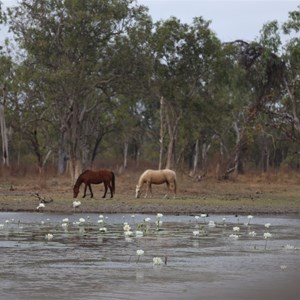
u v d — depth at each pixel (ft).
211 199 144.36
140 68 185.68
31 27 180.24
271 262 58.29
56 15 178.40
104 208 117.80
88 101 205.57
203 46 199.72
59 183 180.75
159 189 166.40
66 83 176.35
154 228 87.10
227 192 169.68
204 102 208.54
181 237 76.43
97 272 52.29
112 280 48.96
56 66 180.24
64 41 176.55
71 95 179.73
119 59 182.19
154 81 195.11
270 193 172.55
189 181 199.00
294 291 46.03
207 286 47.26
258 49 212.84
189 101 202.69
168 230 84.43
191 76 202.90
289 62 208.13
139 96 199.52
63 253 62.13
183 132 223.30
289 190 187.52
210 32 202.49
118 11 178.40
